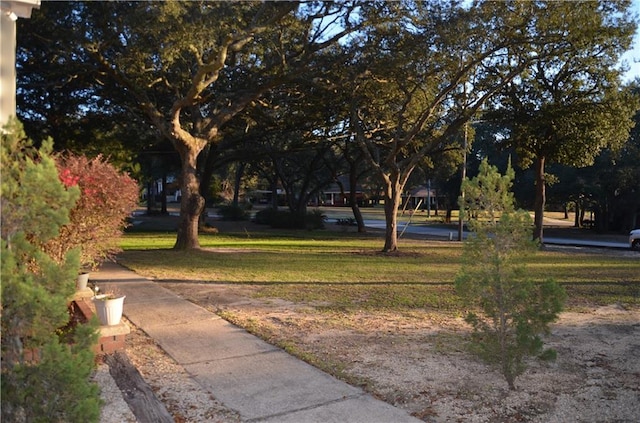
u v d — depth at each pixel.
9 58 4.62
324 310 7.84
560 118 20.11
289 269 12.69
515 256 4.72
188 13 12.43
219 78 17.75
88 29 13.69
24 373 2.70
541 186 23.03
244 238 25.31
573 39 14.37
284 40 16.28
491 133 36.91
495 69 16.91
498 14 13.88
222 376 4.95
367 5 14.76
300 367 5.20
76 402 2.71
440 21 14.12
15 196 2.88
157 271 11.89
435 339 6.22
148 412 4.12
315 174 41.81
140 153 28.27
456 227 43.97
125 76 15.19
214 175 56.28
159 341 6.11
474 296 4.76
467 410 4.20
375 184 54.06
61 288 2.84
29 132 20.64
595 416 4.09
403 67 15.27
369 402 4.33
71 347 3.01
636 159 35.53
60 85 16.16
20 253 2.89
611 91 19.00
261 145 30.30
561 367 5.23
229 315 7.42
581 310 8.01
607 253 21.17
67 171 6.51
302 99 19.62
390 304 8.33
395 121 20.44
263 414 4.10
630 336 6.42
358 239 27.05
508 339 4.74
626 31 14.39
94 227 6.89
